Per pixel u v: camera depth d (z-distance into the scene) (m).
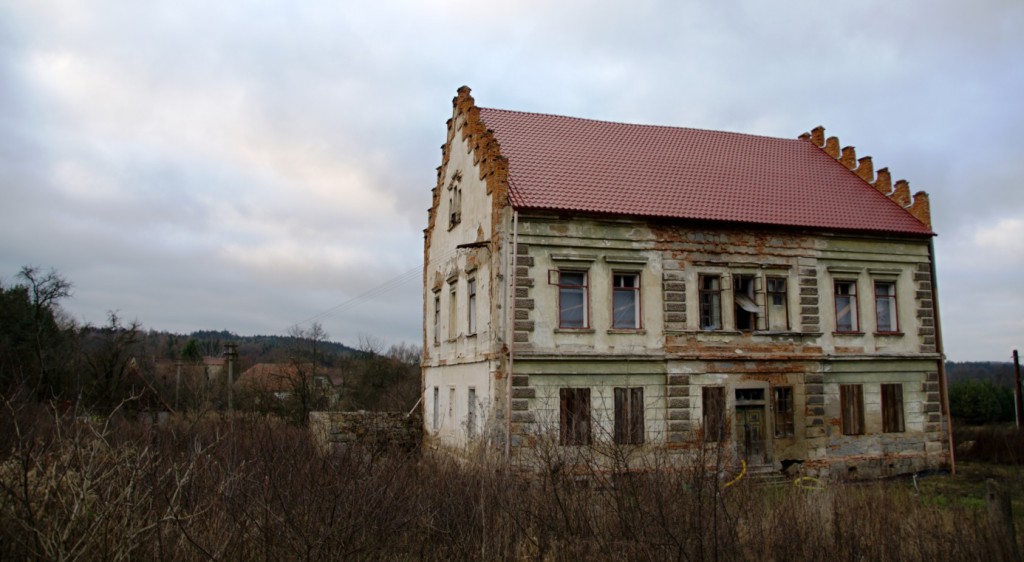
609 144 30.83
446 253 32.22
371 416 26.97
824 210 30.03
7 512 8.90
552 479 14.34
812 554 12.87
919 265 30.58
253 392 35.75
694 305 26.91
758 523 13.88
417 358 79.69
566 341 25.22
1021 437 35.09
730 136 34.56
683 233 27.02
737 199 29.02
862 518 14.56
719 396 26.78
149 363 43.19
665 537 12.14
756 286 27.88
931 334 30.39
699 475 13.61
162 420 18.78
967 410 59.47
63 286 49.19
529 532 13.25
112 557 9.22
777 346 27.77
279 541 10.73
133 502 10.09
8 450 11.37
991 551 12.58
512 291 24.80
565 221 25.66
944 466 29.80
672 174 29.69
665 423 25.89
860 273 29.59
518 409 24.30
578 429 23.83
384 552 11.45
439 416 32.00
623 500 13.58
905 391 29.69
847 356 28.66
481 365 26.06
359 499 11.63
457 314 29.91
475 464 17.75
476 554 12.61
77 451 10.47
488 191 26.20
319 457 13.62
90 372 39.03
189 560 10.05
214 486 11.95
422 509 13.10
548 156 28.66
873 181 32.94
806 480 26.81
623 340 25.88
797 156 34.50
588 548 12.63
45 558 8.64
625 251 26.25
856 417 28.84
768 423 27.28
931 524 14.80
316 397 48.81
